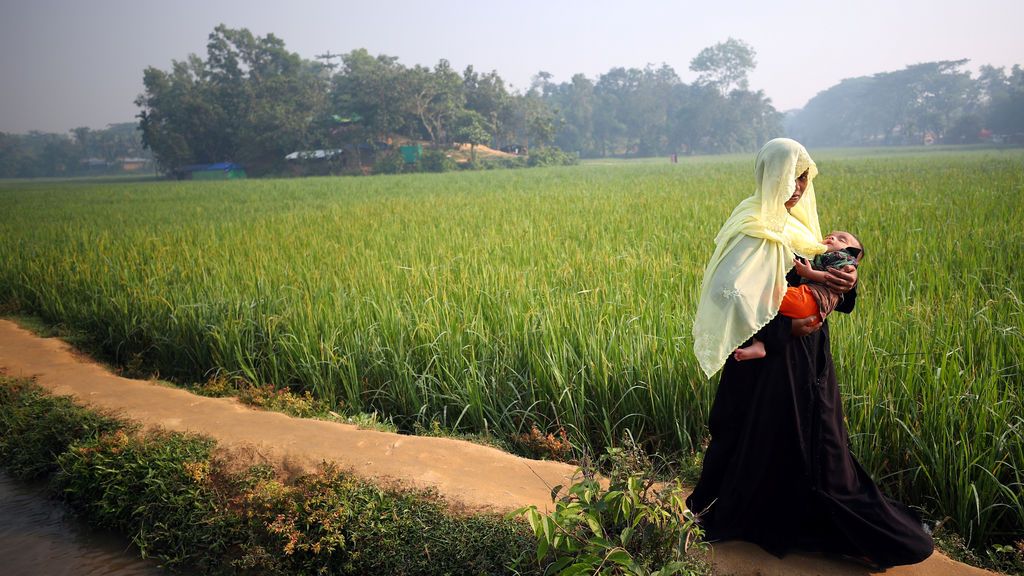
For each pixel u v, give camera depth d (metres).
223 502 4.33
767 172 2.92
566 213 15.02
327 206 21.92
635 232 10.96
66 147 144.50
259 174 76.81
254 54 89.69
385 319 6.46
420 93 72.56
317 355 6.37
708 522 3.28
